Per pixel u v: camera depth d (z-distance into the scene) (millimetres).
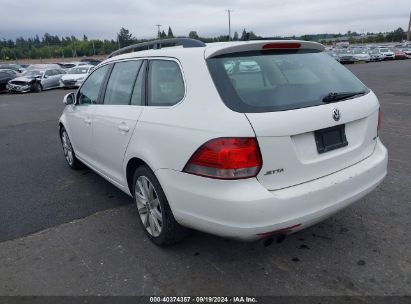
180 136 2881
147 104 3439
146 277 3072
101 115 4152
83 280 3068
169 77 3225
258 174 2643
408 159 5680
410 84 16578
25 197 4875
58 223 4086
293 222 2715
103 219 4141
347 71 3568
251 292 2844
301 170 2803
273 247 3420
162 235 3338
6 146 8023
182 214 2982
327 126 2885
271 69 3049
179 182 2943
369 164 3254
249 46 3041
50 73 26141
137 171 3525
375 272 3000
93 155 4676
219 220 2715
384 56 41812
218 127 2633
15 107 15922
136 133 3426
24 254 3488
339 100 3066
